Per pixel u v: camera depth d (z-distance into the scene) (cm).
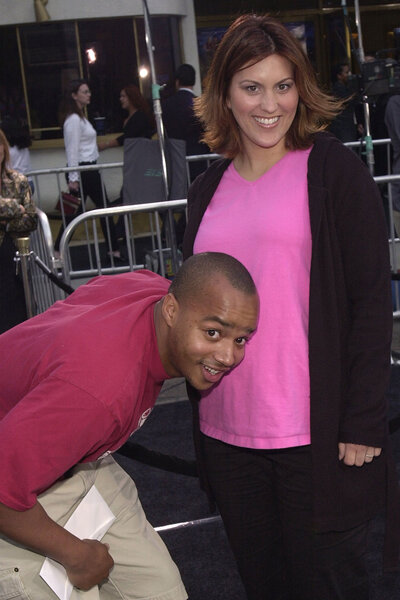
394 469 195
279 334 185
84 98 795
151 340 167
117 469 213
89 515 189
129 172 532
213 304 159
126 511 203
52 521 169
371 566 269
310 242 183
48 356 161
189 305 161
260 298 185
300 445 187
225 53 187
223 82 191
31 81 979
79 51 980
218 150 202
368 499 191
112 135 997
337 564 196
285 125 187
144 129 753
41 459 150
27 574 179
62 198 738
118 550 199
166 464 253
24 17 955
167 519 309
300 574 201
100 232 889
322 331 182
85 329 161
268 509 207
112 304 173
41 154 996
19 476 150
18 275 430
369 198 179
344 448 184
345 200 179
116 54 987
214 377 169
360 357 181
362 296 181
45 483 154
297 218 183
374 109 764
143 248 797
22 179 430
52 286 402
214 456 205
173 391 441
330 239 181
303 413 187
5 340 179
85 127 795
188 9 1007
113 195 992
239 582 266
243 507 206
